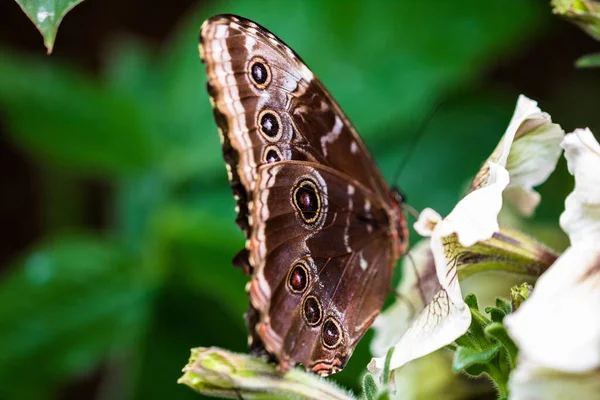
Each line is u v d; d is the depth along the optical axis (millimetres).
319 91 771
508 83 1092
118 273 974
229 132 750
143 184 1026
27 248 1202
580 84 1063
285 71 761
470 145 1024
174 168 1020
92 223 1199
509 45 1012
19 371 962
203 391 767
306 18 1030
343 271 778
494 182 743
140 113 1025
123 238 991
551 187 967
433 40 1017
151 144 1023
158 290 968
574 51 1063
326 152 775
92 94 1022
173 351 975
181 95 1039
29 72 1027
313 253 769
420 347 745
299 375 772
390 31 1021
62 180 1126
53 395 978
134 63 1129
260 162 756
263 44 756
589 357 692
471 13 1015
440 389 839
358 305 784
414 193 1000
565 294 704
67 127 1018
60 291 968
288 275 760
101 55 1200
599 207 718
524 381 707
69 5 730
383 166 1019
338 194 778
